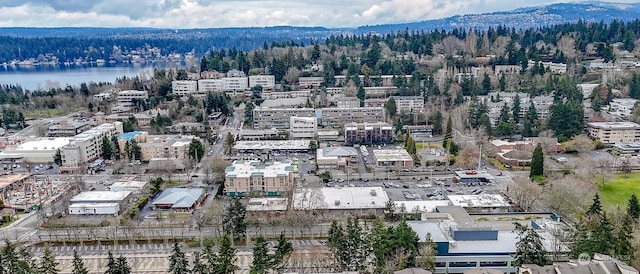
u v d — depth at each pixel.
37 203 159.38
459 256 108.19
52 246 129.25
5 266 101.12
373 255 110.94
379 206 148.50
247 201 158.25
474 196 157.50
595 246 102.12
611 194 157.25
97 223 143.88
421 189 172.75
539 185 159.62
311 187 169.88
